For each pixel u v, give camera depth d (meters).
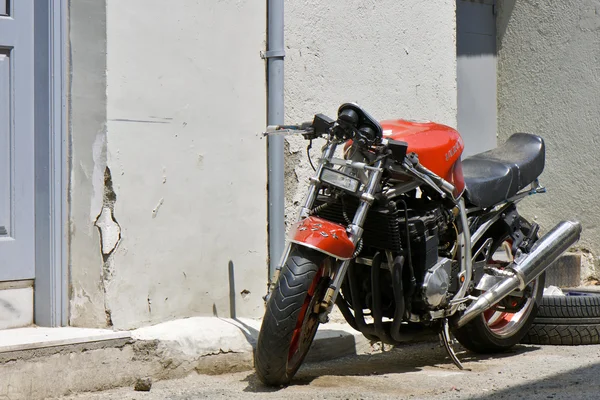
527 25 10.41
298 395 5.13
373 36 7.68
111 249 5.75
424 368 6.12
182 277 6.20
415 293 5.63
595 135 9.81
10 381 5.05
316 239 5.03
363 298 5.73
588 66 9.85
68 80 5.88
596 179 9.82
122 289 5.80
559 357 6.50
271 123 6.78
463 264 5.99
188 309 6.25
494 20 10.69
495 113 10.70
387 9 7.79
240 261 6.62
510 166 6.52
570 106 10.03
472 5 10.39
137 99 5.89
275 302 5.00
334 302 5.27
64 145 5.87
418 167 5.46
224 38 6.45
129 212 5.84
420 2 8.09
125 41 5.82
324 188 5.62
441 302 5.74
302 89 7.12
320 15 7.24
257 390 5.33
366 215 5.39
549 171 10.28
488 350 6.62
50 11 5.81
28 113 5.86
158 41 6.02
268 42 6.77
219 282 6.46
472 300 6.23
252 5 6.66
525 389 5.29
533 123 10.40
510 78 10.59
